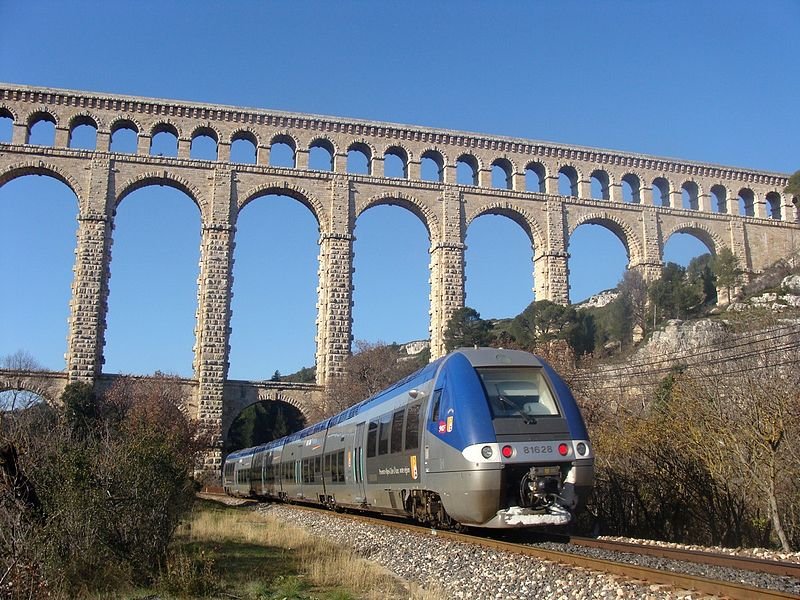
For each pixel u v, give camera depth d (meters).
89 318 66.94
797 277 78.38
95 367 66.25
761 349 38.47
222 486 68.19
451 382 20.52
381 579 17.00
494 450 18.59
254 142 76.62
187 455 48.62
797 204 90.25
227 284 70.81
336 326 71.81
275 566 19.91
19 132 70.38
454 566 17.02
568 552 16.61
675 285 81.62
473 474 18.64
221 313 69.94
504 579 14.89
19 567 14.05
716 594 11.70
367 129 77.88
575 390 43.03
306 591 16.28
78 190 69.88
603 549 17.77
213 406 68.00
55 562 15.73
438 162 81.00
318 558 20.52
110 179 70.75
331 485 33.88
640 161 85.56
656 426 29.11
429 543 20.47
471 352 21.12
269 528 29.94
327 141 77.38
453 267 75.81
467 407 19.50
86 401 62.03
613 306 85.00
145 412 59.25
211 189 72.75
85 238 68.69
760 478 24.84
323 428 37.31
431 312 76.56
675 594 11.92
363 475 28.42
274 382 71.50
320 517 33.25
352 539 24.52
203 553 18.58
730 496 25.94
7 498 16.38
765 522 26.27
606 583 13.22
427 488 21.58
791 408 24.80
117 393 64.94
